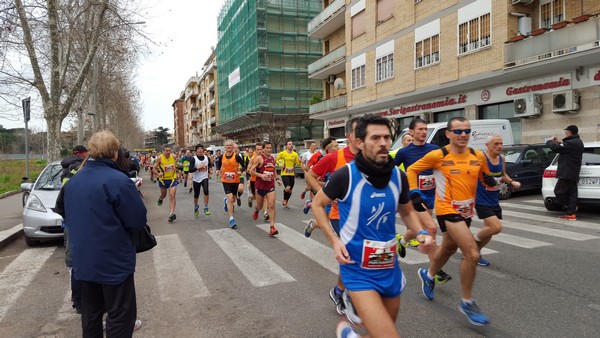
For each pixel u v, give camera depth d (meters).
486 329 3.55
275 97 44.06
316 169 4.57
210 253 6.48
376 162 2.38
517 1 15.57
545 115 15.45
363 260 2.42
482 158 4.03
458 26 18.00
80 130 21.22
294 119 43.72
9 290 5.05
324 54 34.03
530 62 14.32
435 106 20.89
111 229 2.83
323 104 31.06
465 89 18.80
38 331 3.88
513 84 16.56
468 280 3.64
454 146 3.90
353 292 2.41
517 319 3.72
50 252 6.96
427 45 19.98
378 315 2.26
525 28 15.87
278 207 11.48
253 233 7.94
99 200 2.81
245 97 47.91
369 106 25.39
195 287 4.90
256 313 4.08
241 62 49.28
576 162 8.08
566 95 14.35
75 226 2.85
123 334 2.90
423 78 20.30
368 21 24.89
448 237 3.95
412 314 3.92
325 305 4.22
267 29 43.69
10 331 3.88
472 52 17.22
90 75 24.52
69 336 3.77
